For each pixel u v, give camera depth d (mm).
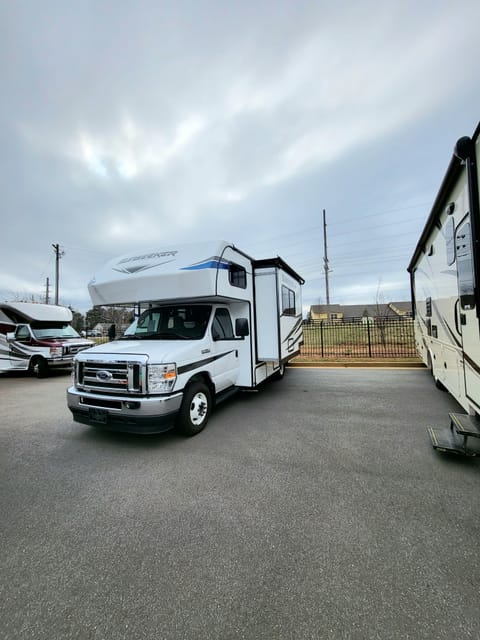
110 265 5324
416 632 1475
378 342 15344
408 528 2270
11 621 1604
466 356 3393
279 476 3129
